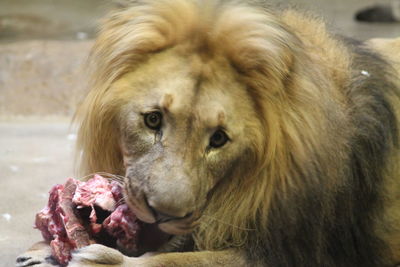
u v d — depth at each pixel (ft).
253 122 18.90
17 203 28.66
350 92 20.88
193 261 19.31
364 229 21.68
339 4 82.07
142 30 19.24
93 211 19.79
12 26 69.46
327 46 21.61
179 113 17.98
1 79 52.80
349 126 20.39
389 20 72.69
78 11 77.10
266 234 19.95
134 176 18.19
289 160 19.39
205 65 18.66
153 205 17.40
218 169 18.54
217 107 18.19
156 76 18.75
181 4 19.25
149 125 18.40
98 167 20.84
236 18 18.88
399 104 22.43
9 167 34.24
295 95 19.36
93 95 20.06
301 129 19.27
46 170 33.96
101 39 20.27
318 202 19.84
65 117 48.08
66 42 61.36
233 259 19.81
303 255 20.47
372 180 21.17
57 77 52.85
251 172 19.35
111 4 20.66
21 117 47.78
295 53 19.43
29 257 20.29
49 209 20.51
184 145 17.89
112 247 20.61
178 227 17.81
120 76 19.40
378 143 21.09
